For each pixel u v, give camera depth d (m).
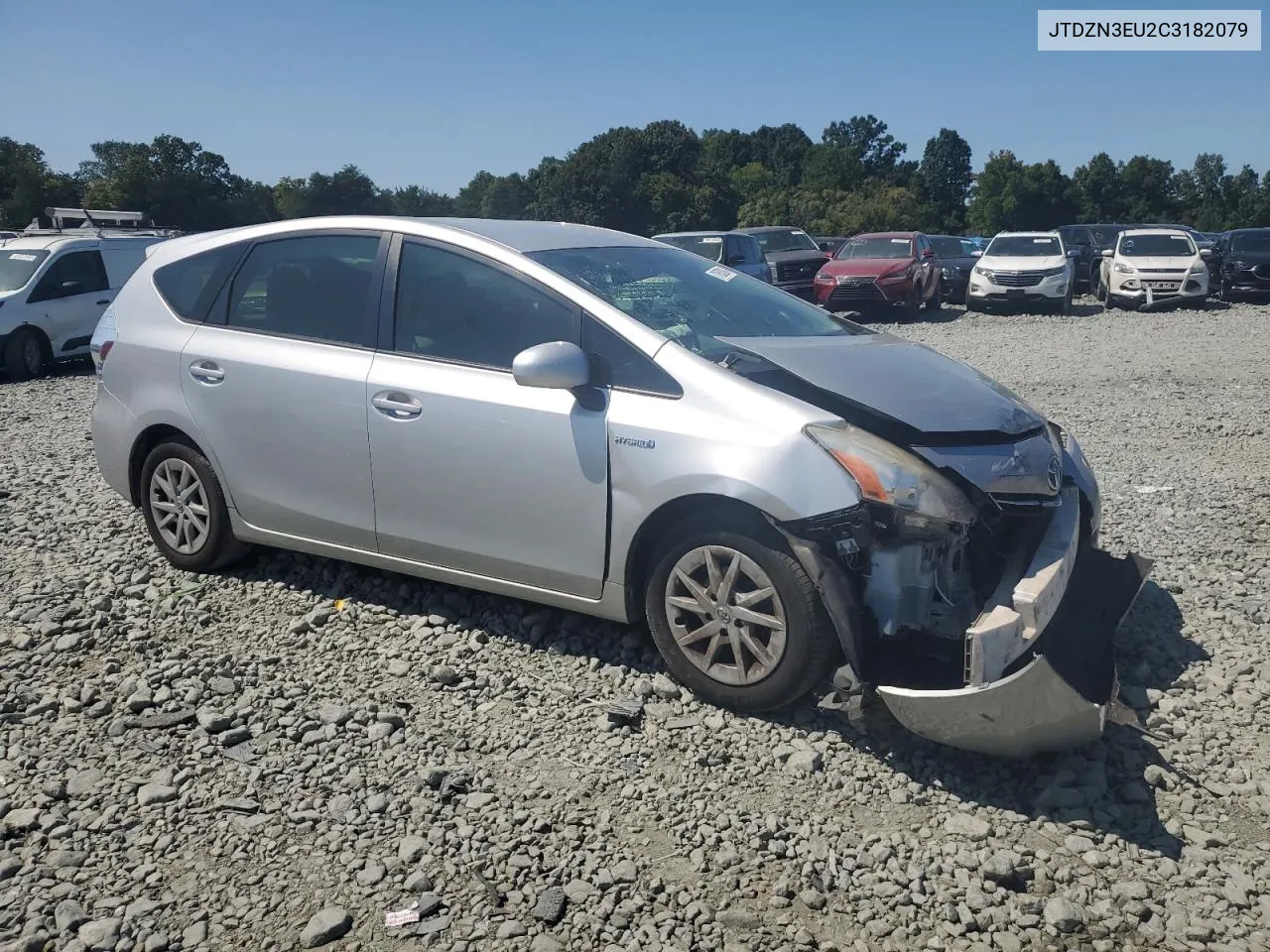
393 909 2.93
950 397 4.00
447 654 4.42
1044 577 3.59
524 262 4.34
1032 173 105.31
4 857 3.15
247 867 3.12
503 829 3.29
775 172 137.12
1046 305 21.05
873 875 3.08
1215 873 3.08
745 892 3.00
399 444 4.43
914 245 21.50
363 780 3.54
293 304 4.87
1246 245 22.80
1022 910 2.94
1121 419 9.39
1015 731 3.34
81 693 4.10
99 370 5.39
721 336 4.27
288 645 4.55
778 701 3.81
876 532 3.58
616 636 4.52
